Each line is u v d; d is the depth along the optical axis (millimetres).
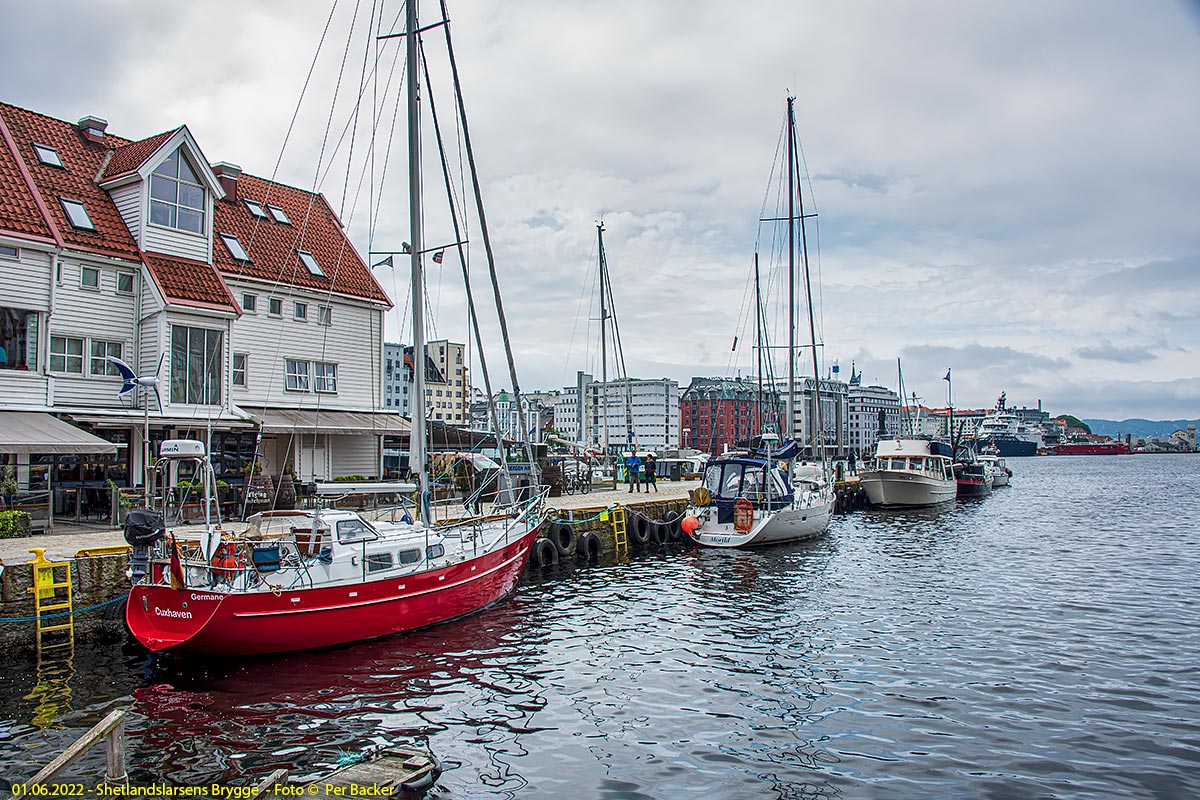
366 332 32688
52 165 25156
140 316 24469
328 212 35281
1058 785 9727
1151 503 55344
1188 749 10805
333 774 9305
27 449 18438
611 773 9992
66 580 14453
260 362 28656
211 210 26484
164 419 23406
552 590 21359
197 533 18781
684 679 13688
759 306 46312
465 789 9492
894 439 52031
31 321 21859
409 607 16016
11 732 10805
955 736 11242
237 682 13047
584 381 145750
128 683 12883
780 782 9781
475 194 21203
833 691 13117
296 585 14328
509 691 12969
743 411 161875
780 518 29609
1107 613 18719
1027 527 37969
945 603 19797
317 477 29172
